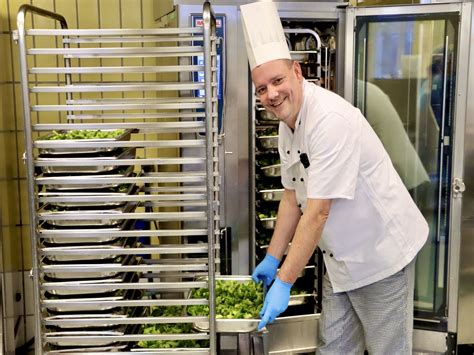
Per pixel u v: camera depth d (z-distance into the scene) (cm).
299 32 257
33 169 169
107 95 289
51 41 279
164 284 174
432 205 270
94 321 175
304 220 179
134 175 194
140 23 288
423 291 274
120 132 211
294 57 271
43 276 176
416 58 261
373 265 198
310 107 182
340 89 262
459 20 248
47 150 177
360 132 183
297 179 204
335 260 204
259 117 262
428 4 249
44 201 171
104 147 170
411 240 200
